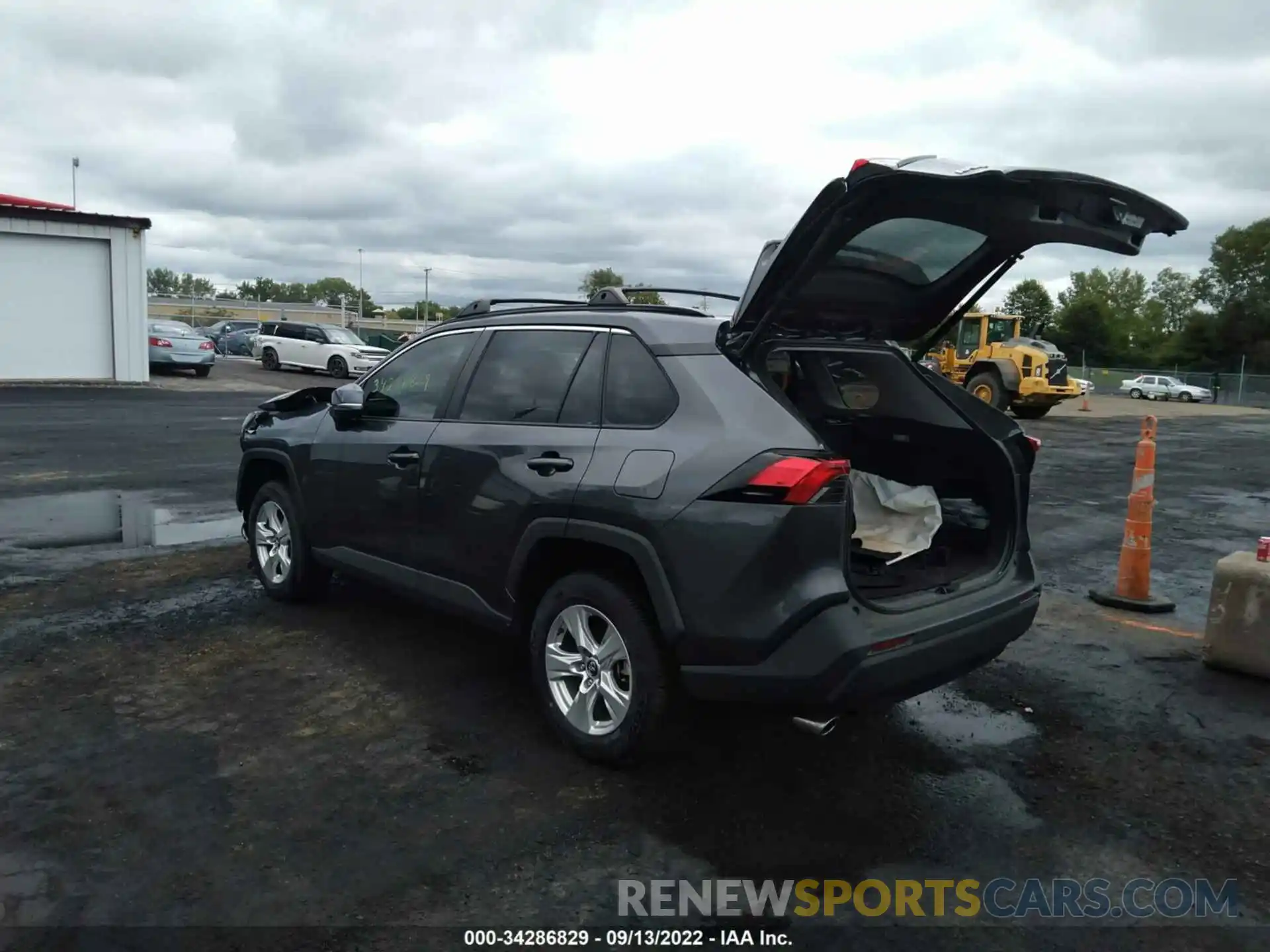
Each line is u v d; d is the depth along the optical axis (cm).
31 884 295
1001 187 332
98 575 645
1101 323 7288
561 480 381
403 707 436
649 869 314
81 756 380
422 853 319
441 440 445
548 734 412
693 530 336
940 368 2584
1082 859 328
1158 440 1989
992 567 412
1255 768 398
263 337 3020
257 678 467
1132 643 558
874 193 324
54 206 2352
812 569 324
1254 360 6819
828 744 411
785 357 450
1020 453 431
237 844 320
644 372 378
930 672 349
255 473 605
